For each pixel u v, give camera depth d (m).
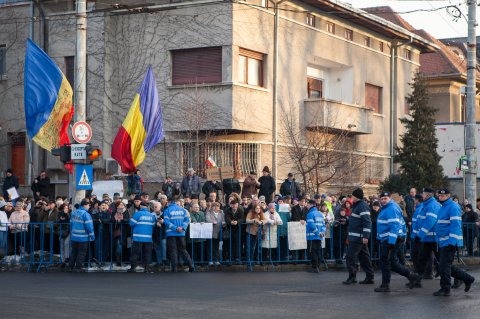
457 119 51.59
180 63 29.45
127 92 29.88
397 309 12.36
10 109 31.66
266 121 30.39
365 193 36.28
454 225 14.23
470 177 24.97
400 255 19.83
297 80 32.34
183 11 29.16
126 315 11.52
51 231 20.45
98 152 20.23
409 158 35.62
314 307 12.55
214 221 20.62
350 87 36.19
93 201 21.55
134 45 29.86
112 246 20.23
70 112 22.64
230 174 24.05
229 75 28.52
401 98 40.56
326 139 31.80
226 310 12.11
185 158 29.00
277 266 20.89
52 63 22.38
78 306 12.45
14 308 12.20
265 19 30.42
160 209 20.34
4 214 21.03
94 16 28.97
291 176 25.30
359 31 36.94
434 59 50.81
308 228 20.05
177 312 11.85
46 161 30.97
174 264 19.61
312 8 33.22
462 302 13.28
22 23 31.38
